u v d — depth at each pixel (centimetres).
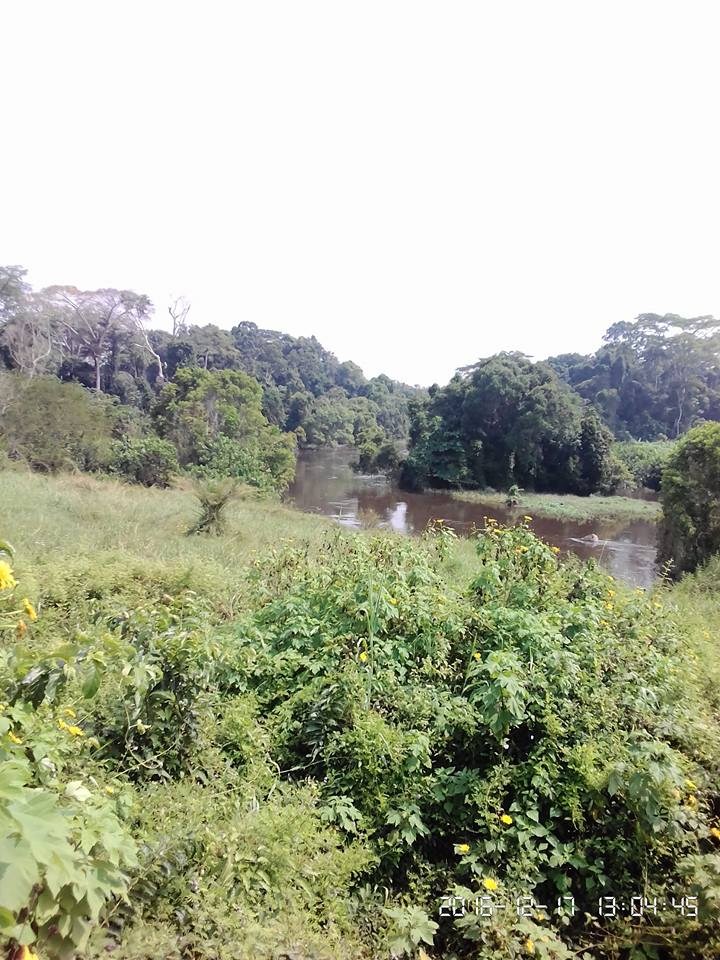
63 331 4644
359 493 3127
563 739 292
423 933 213
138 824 218
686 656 420
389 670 346
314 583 477
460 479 3247
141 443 2069
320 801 272
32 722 215
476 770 283
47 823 129
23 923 128
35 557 612
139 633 308
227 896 199
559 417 3347
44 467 1850
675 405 5472
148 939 169
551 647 345
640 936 224
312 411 6044
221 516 1027
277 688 354
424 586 441
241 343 7500
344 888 231
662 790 249
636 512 2748
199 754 280
